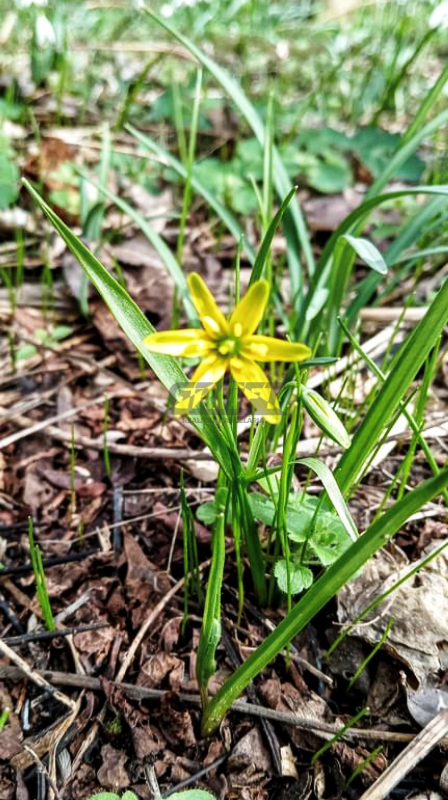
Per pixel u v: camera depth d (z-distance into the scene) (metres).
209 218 0.26
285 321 0.19
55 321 0.22
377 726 0.12
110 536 0.15
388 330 0.21
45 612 0.13
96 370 0.20
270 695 0.12
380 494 0.16
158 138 0.31
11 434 0.18
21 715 0.12
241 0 0.43
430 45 0.41
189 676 0.13
